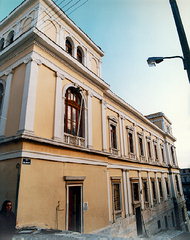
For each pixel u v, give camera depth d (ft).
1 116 30.42
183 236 55.72
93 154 37.42
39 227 23.09
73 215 31.09
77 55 41.83
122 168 50.11
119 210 44.14
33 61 28.94
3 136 28.43
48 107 29.86
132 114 63.72
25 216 22.61
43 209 25.00
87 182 34.09
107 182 42.04
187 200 161.17
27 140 25.04
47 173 26.91
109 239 20.76
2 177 25.58
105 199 37.63
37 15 33.45
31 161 25.07
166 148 95.81
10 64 33.14
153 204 64.64
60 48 33.35
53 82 31.99
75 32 41.73
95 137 39.83
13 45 31.94
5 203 16.84
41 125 27.89
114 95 50.96
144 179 63.00
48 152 27.73
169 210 78.64
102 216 35.50
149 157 72.18
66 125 33.68
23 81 29.04
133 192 52.85
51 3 35.88
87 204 32.68
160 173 81.41
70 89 36.52
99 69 47.73
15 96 29.48
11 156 25.20
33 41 29.78
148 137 75.00
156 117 100.89
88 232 31.24
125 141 55.21
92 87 42.04
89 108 39.42
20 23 37.65
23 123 25.59
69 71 35.83
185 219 94.89
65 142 31.14
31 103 27.02
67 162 30.81
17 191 22.77
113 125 50.67
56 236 19.19
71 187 31.94
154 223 60.80
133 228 47.09
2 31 42.65
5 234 15.51
